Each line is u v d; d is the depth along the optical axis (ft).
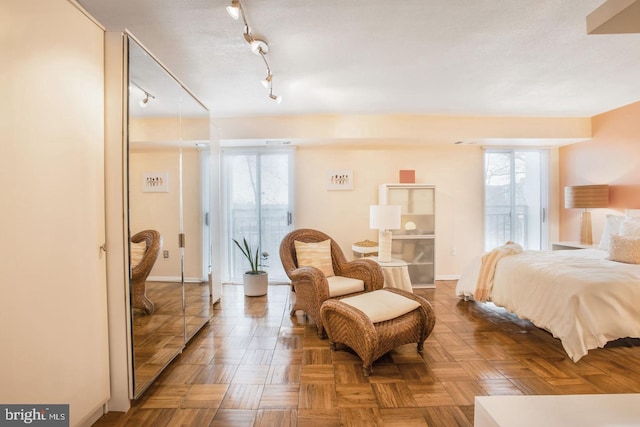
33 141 3.88
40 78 3.97
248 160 14.67
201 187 9.51
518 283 8.90
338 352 7.52
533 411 2.78
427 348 7.73
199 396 5.78
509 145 14.75
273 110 12.19
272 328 9.05
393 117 12.96
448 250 15.01
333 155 14.71
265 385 6.13
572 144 14.35
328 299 8.36
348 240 14.73
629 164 11.85
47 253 4.09
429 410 5.35
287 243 10.56
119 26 6.53
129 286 5.37
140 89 5.97
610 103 11.72
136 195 5.83
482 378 6.34
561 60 8.20
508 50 7.67
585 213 13.07
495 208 15.20
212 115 12.76
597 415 2.73
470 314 10.21
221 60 8.11
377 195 14.76
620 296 6.81
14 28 3.62
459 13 6.18
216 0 5.72
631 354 7.23
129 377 5.36
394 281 10.12
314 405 5.50
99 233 5.10
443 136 13.05
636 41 7.25
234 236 14.73
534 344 7.93
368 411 5.33
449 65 8.47
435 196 13.93
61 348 4.31
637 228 9.71
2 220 3.51
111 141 5.25
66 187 4.41
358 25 6.57
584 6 5.96
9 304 3.60
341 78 9.25
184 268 8.20
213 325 9.34
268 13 6.12
